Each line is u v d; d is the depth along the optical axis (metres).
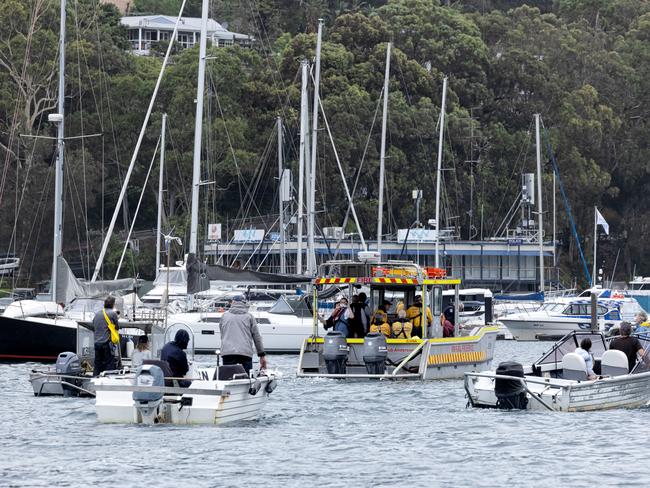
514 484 69.75
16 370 143.25
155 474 71.44
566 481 70.56
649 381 103.38
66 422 90.06
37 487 67.94
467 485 69.50
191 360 101.88
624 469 73.94
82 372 110.31
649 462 76.12
